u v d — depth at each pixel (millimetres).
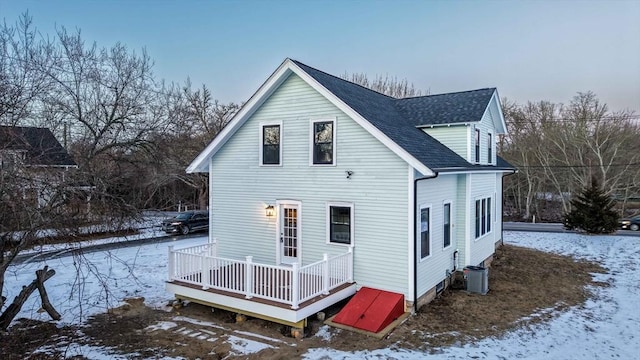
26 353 6973
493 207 15914
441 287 10969
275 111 11328
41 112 10211
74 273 12688
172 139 18609
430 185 10203
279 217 11250
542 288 11477
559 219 36000
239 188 12102
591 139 35094
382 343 7461
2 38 8414
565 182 36906
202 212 24562
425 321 8680
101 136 10617
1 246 6879
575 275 13078
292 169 11000
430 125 13227
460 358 6836
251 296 8461
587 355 7098
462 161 12047
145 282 11891
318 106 10500
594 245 18500
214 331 8172
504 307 9703
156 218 16266
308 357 6891
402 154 8883
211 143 12172
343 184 10094
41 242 6891
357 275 9891
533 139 39188
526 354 7070
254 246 11812
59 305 9664
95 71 14406
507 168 16281
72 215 6906
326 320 8477
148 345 7430
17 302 7668
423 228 9844
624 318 9016
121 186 9953
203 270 9227
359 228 9852
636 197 37594
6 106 6848
